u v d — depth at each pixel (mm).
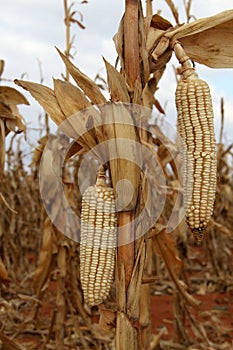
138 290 874
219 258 3426
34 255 4035
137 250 875
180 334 1976
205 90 832
